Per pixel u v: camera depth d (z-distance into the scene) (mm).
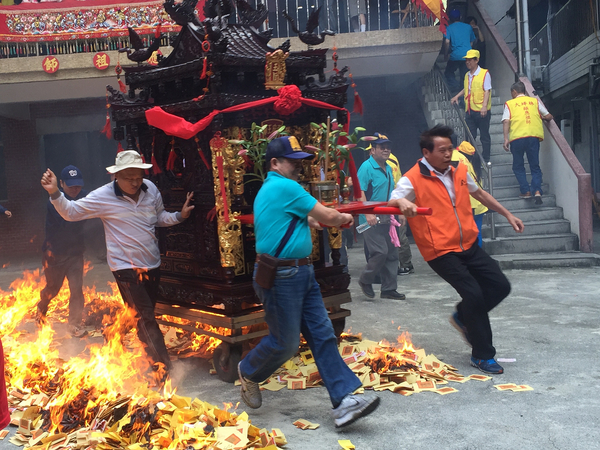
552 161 10102
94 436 3141
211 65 4086
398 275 8688
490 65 13422
